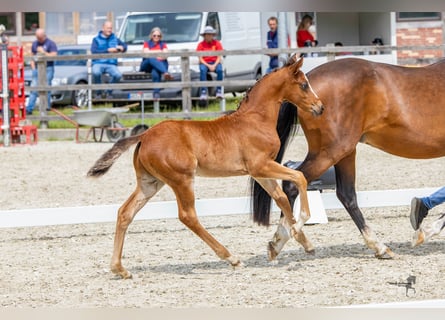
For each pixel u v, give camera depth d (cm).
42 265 1020
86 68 2856
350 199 1027
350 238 1144
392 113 1001
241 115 948
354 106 989
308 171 996
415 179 1641
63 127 2592
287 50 2414
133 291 877
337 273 937
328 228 1218
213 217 1344
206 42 2567
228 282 907
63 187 1631
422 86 1011
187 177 917
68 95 2825
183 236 1193
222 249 955
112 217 1188
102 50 2566
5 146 2258
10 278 952
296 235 948
